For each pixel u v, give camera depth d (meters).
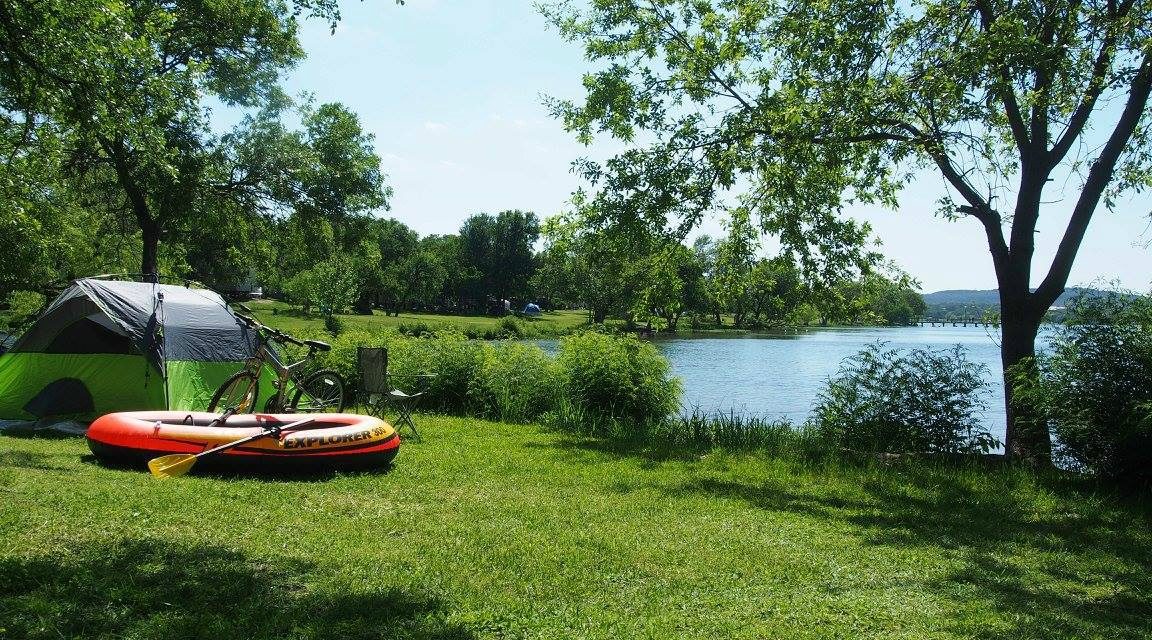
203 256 29.77
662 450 11.88
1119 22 10.48
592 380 14.91
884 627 4.63
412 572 5.13
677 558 5.84
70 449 9.38
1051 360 9.76
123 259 36.25
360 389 12.09
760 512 7.79
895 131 12.31
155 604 4.27
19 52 8.81
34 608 4.02
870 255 12.75
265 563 5.07
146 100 11.05
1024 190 11.71
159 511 6.16
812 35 11.52
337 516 6.52
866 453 11.24
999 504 8.68
